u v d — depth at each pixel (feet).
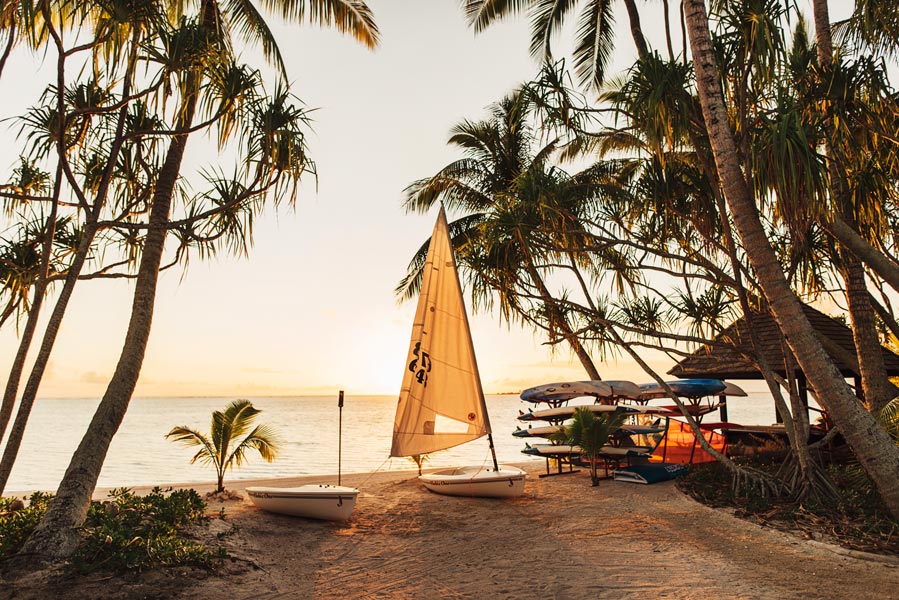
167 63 23.67
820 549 23.50
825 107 29.60
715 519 29.27
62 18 25.41
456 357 36.91
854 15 31.45
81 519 22.40
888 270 31.12
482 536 27.45
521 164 68.23
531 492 39.04
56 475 72.54
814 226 34.50
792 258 33.60
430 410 37.24
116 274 28.89
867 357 35.68
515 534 27.68
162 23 24.03
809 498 30.68
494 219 36.45
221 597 18.90
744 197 28.02
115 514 25.86
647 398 50.98
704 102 29.01
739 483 34.50
